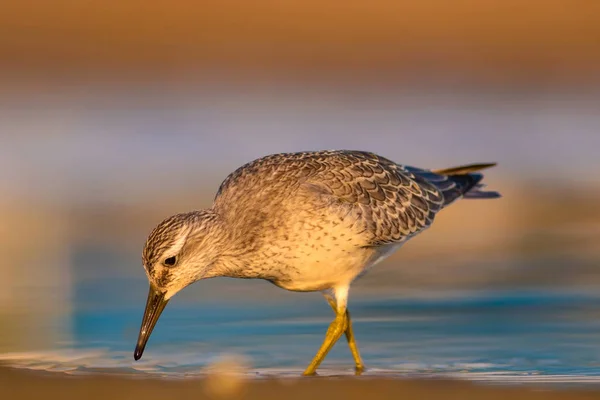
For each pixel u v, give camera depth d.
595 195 19.47
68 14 32.12
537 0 33.50
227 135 23.67
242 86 29.97
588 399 8.62
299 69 31.72
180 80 30.39
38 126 24.39
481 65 32.06
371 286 14.42
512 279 14.58
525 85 30.83
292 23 33.00
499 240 16.84
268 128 24.48
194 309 13.42
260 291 14.41
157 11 32.59
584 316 12.82
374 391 8.87
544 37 32.72
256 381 9.26
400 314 13.10
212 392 8.85
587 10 33.38
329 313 13.31
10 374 9.55
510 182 20.47
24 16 31.92
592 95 29.00
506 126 25.00
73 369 10.30
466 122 25.41
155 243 10.91
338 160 12.08
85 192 19.52
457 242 16.81
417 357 11.20
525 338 11.90
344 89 29.83
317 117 25.88
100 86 29.30
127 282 14.51
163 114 25.84
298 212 11.26
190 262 11.05
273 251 11.27
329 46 32.62
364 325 12.62
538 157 22.16
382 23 33.34
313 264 11.39
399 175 12.62
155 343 11.74
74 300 13.56
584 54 32.34
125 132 23.94
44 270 15.04
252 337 12.16
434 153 22.28
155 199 19.02
